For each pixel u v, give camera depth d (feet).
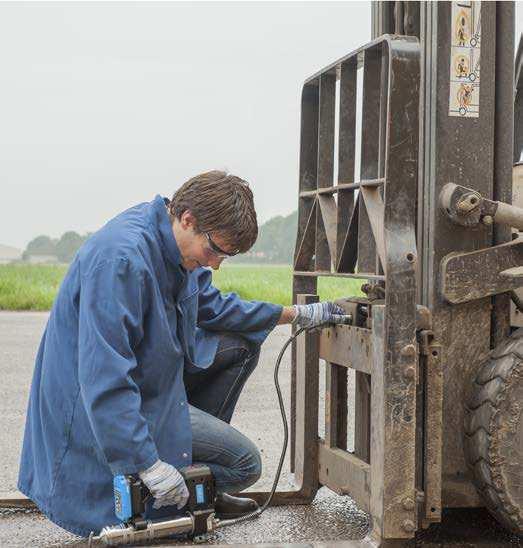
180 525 8.66
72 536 9.98
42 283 72.54
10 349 30.94
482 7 9.11
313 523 10.34
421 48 9.27
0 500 10.96
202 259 8.72
